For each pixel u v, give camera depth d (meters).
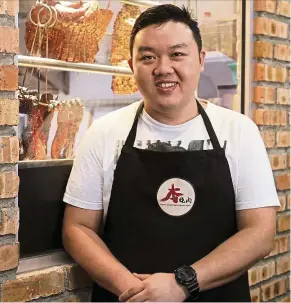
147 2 2.01
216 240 1.59
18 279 1.57
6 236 1.53
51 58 1.75
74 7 1.78
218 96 2.34
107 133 1.64
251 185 1.60
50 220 1.71
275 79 2.24
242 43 2.17
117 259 1.62
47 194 1.70
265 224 1.58
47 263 1.70
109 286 1.53
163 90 1.54
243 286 1.65
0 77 1.46
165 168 1.58
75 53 1.79
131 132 1.63
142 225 1.58
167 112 1.58
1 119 1.47
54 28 1.73
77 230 1.62
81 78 2.02
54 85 1.94
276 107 2.28
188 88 1.55
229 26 2.27
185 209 1.57
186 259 1.57
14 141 1.51
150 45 1.53
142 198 1.59
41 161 1.68
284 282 2.39
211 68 2.34
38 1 1.76
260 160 1.62
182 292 1.49
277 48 2.24
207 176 1.58
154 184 1.58
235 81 2.25
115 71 1.92
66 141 1.80
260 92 2.18
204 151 1.59
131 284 1.50
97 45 1.87
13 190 1.51
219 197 1.58
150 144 1.62
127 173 1.60
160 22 1.53
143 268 1.59
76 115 1.82
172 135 1.61
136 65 1.57
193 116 1.64
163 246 1.57
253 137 1.63
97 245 1.60
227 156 1.61
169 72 1.52
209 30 2.34
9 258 1.53
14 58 1.52
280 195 2.31
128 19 1.98
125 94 2.08
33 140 1.70
